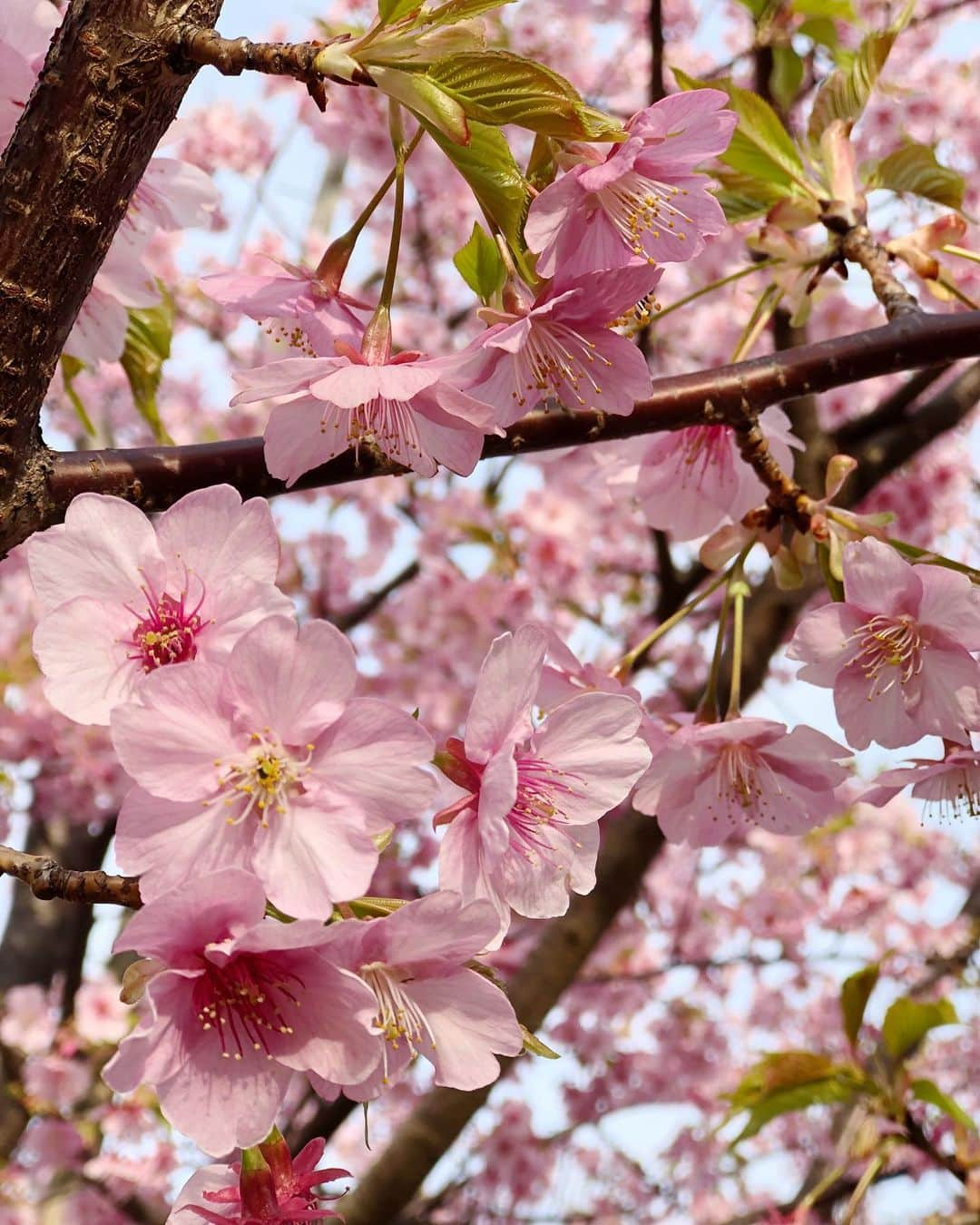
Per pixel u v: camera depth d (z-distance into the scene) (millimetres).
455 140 231
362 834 210
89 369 353
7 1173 788
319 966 210
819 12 459
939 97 771
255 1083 211
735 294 780
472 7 233
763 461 306
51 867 222
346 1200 549
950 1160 469
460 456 252
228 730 212
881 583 289
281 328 279
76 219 228
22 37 278
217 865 209
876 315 776
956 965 994
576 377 253
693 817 316
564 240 244
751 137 348
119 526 224
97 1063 810
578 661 306
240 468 261
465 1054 220
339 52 229
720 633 321
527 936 864
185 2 230
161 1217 800
